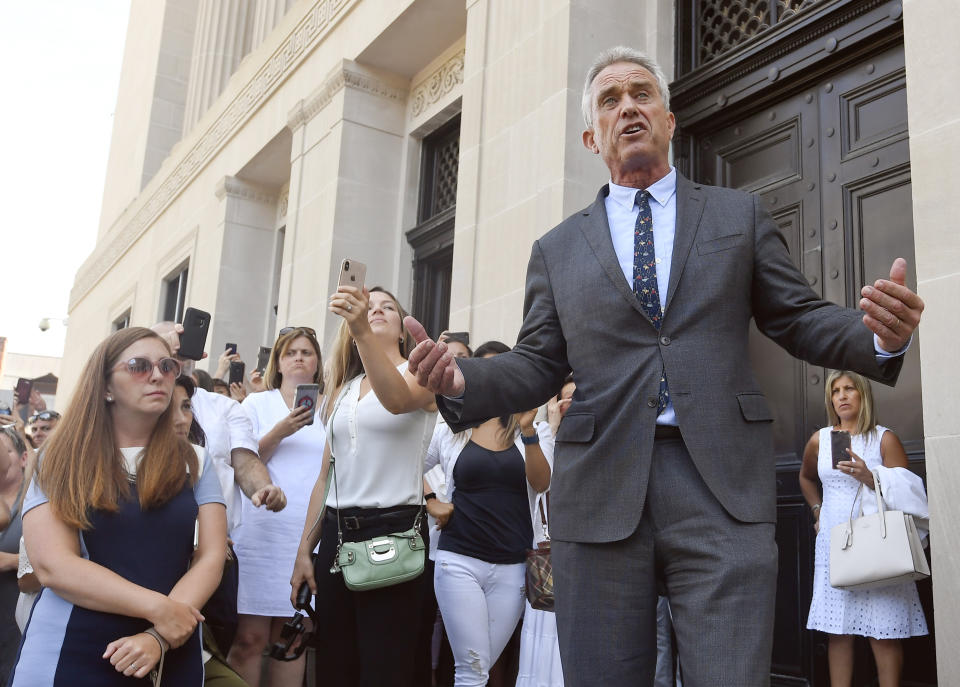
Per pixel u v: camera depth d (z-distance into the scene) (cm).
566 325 188
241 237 1038
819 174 419
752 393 174
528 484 373
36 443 557
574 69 506
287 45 955
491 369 183
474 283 558
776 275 180
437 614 433
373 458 286
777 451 418
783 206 435
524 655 371
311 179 839
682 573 167
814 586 356
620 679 166
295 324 806
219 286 1016
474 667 346
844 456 355
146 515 230
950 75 305
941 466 281
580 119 505
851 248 396
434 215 776
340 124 794
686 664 160
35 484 229
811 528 394
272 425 402
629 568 170
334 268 763
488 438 375
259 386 546
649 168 195
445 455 389
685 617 163
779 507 410
